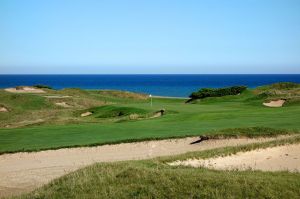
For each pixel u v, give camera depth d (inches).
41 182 817.5
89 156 993.5
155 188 553.0
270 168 698.2
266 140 963.3
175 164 732.0
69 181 635.5
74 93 3553.2
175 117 1533.0
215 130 1116.5
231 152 800.9
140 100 3486.7
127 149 1038.4
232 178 559.8
